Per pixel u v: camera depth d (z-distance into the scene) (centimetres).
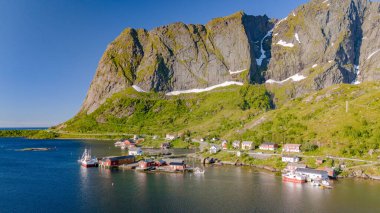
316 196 14375
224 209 12650
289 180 17138
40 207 12900
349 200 13850
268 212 12400
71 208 12769
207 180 17338
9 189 15488
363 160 19288
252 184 16500
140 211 12412
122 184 16400
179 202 13462
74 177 18112
